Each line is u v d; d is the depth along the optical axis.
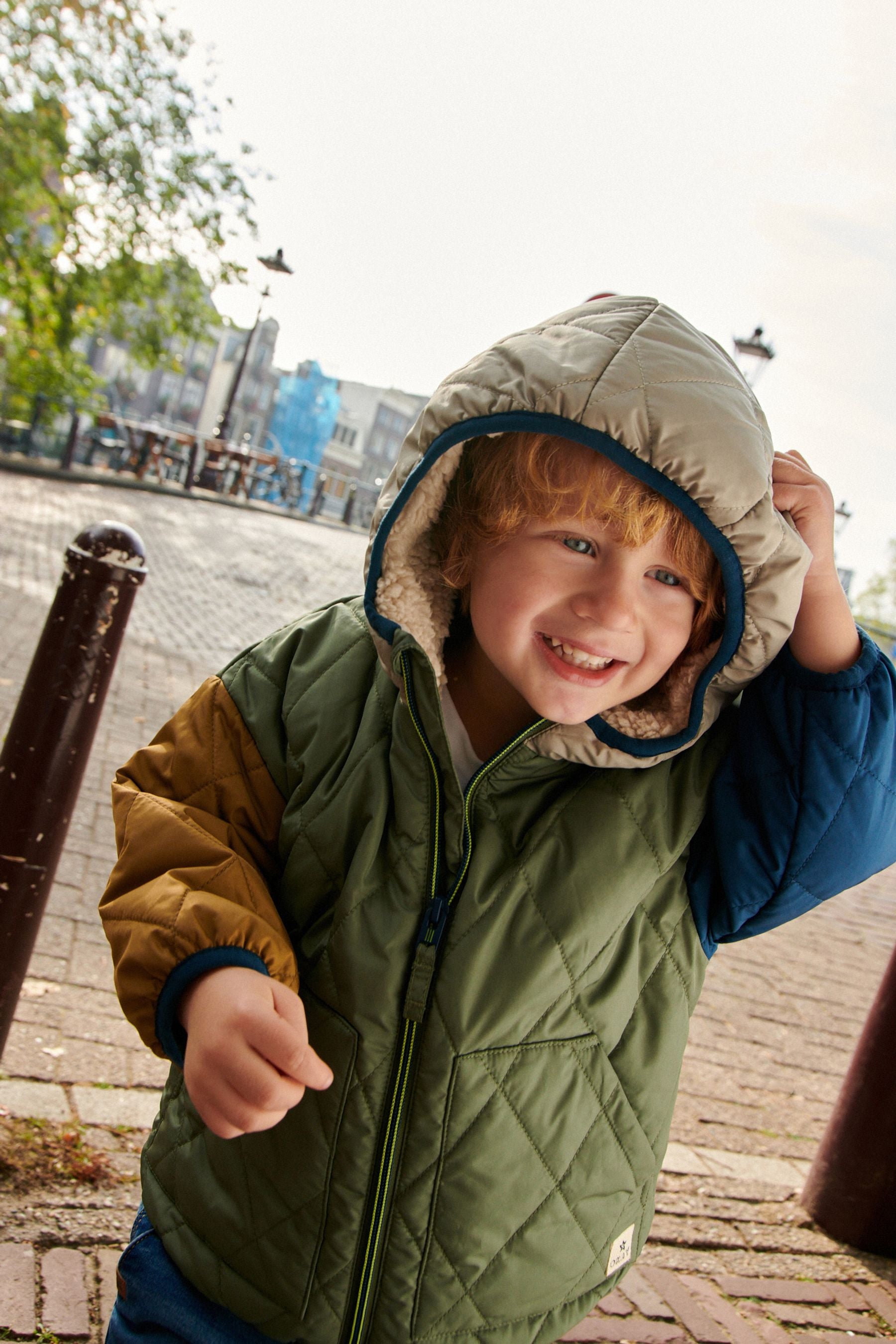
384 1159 1.06
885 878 6.73
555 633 1.05
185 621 7.87
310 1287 1.09
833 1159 2.57
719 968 4.22
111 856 3.50
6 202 15.12
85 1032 2.53
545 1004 1.07
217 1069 0.90
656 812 1.13
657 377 1.00
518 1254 1.08
